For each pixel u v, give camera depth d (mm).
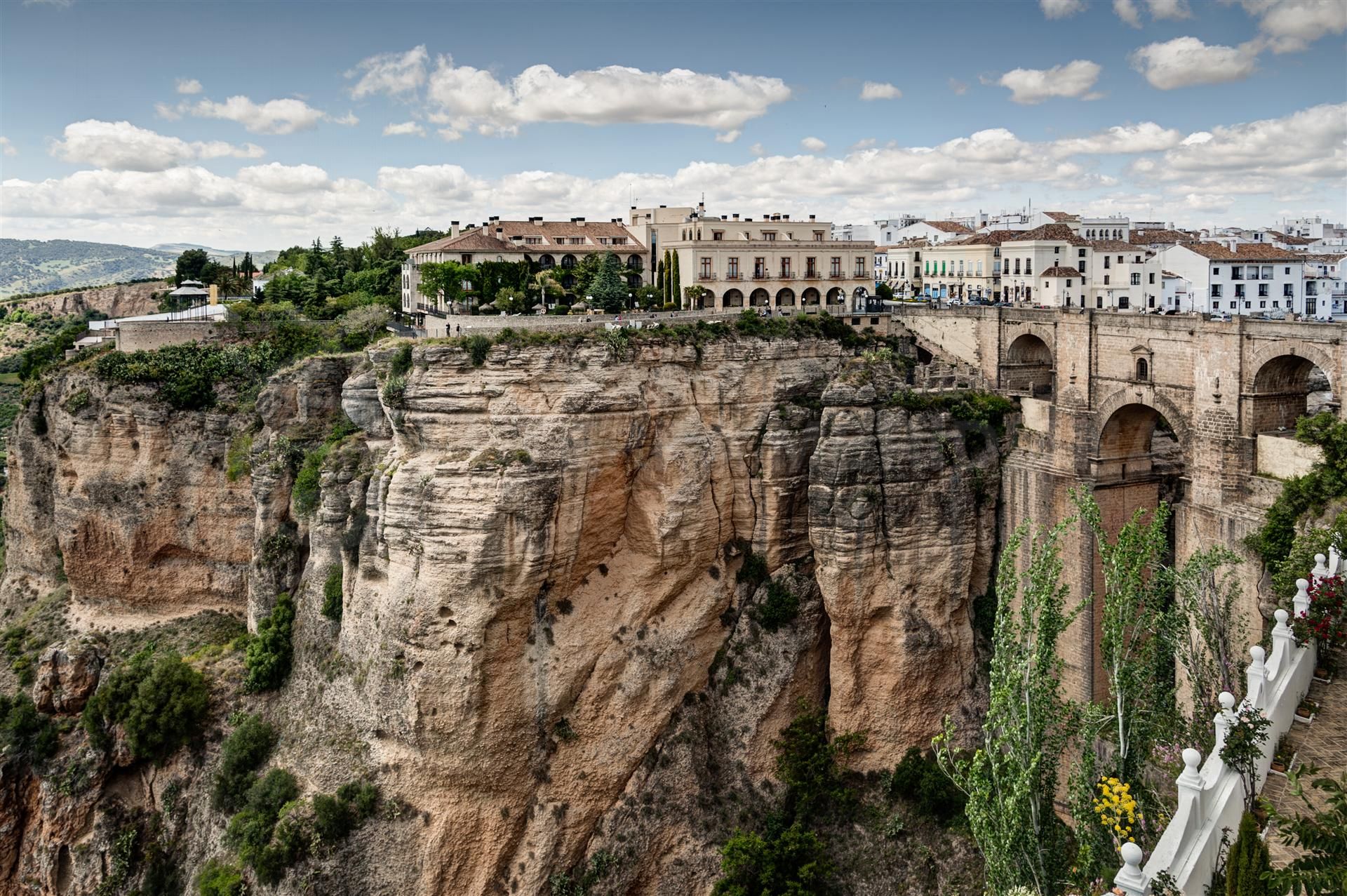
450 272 113625
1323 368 65062
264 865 73750
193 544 100625
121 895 84438
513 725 76188
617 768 78938
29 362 126750
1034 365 93250
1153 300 130375
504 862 77000
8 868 89000
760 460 84500
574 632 78500
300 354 107688
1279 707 40812
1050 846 48812
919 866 76688
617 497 79312
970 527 84375
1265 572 64312
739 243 113375
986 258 140875
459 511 73125
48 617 103375
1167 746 49500
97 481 101375
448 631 73875
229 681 88750
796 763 80750
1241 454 70312
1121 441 81562
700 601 83438
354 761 77562
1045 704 48812
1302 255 136125
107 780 88375
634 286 128125
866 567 80875
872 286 119500
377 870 74688
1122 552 50406
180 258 194750
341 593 84688
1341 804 34219
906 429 82500
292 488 94500
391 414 77375
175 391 101375
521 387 75438
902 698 82000
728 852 74750
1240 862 31484
